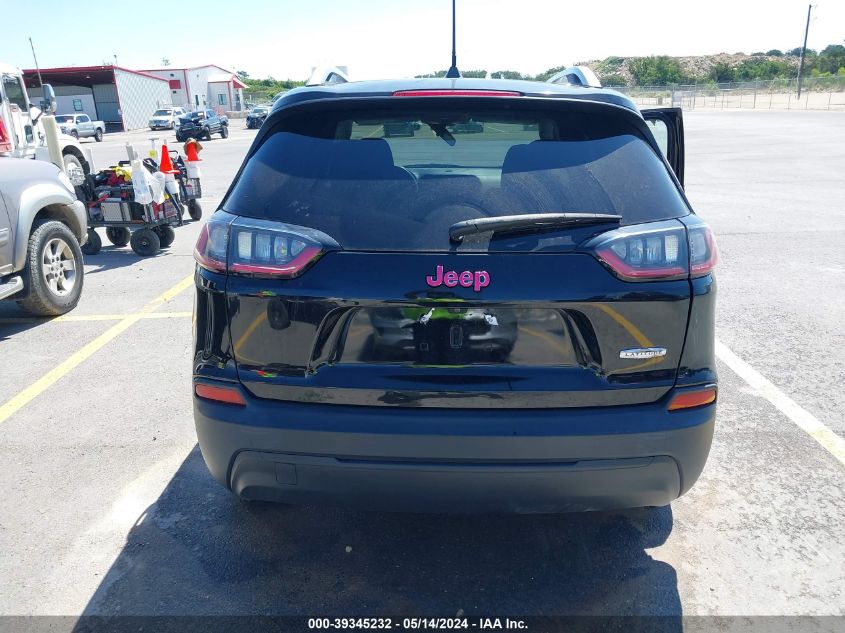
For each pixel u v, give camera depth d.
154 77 56.56
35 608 2.60
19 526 3.12
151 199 8.57
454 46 5.12
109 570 2.81
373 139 2.49
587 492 2.32
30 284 5.86
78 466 3.64
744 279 7.06
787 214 10.46
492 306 2.23
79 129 39.06
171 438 3.93
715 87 64.75
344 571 2.79
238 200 2.45
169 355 5.25
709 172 15.62
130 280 7.57
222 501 3.30
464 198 2.31
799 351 5.15
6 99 11.30
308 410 2.31
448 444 2.25
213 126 36.47
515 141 2.52
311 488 2.36
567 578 2.74
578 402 2.29
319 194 2.36
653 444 2.29
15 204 5.65
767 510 3.18
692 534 3.01
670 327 2.30
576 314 2.25
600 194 2.34
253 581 2.74
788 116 39.50
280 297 2.29
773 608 2.57
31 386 4.70
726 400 4.34
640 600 2.61
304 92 2.61
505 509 2.36
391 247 2.25
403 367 2.30
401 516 3.16
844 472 3.50
